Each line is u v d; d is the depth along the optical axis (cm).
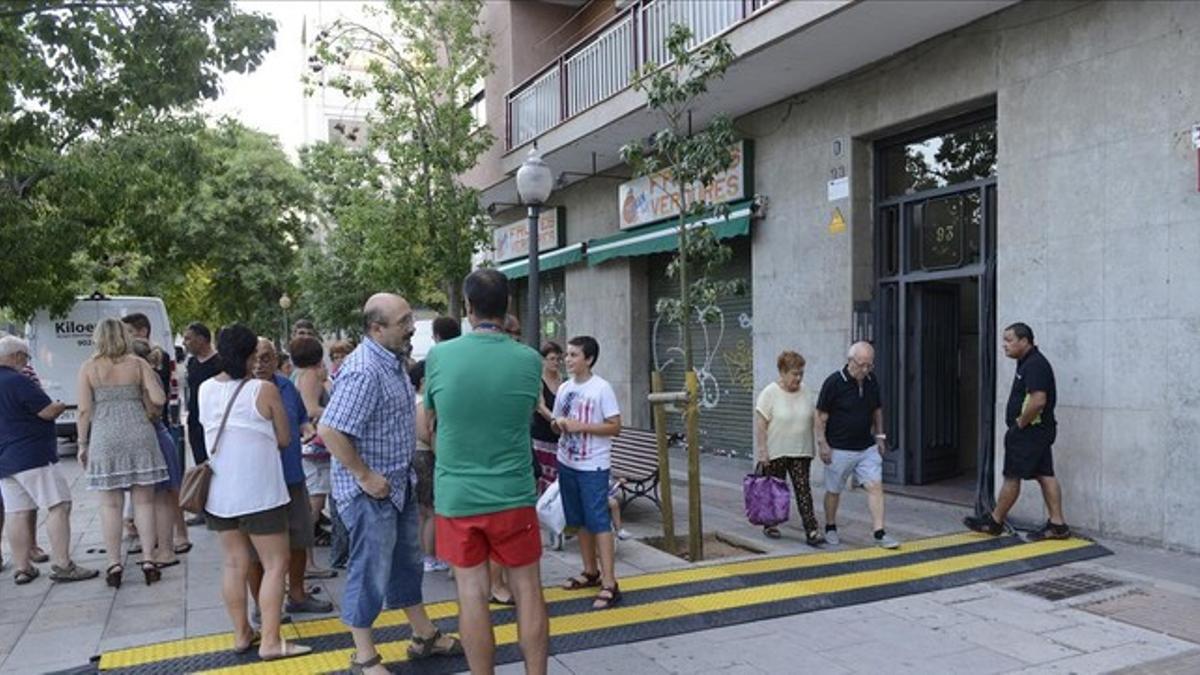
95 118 956
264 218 2938
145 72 899
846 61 922
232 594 474
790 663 465
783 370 729
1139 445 691
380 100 1510
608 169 1466
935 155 925
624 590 586
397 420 438
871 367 709
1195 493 656
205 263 2875
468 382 392
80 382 610
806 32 835
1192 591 577
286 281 3159
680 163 719
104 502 611
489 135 1526
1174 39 666
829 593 575
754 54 895
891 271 983
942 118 892
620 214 1385
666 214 1262
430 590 600
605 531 553
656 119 1141
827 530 723
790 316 1059
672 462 1235
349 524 430
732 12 998
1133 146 695
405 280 1520
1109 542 704
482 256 1962
